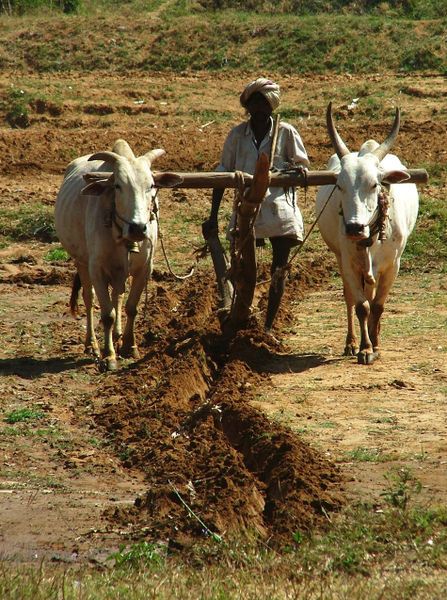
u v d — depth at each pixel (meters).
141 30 41.91
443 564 6.98
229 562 7.16
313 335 15.17
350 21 41.00
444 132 30.88
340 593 6.38
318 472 8.98
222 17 42.62
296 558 7.16
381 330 15.20
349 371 12.85
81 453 10.16
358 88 35.66
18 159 29.31
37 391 12.42
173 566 7.16
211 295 17.80
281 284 13.91
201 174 12.73
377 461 9.45
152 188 12.63
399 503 8.10
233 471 8.77
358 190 12.40
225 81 37.72
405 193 14.01
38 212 24.14
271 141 12.97
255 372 12.89
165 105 35.19
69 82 37.69
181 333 14.74
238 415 10.46
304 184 12.90
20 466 9.81
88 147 30.39
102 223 13.01
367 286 13.41
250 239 12.98
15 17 44.94
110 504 8.73
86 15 45.19
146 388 12.30
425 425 10.55
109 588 6.60
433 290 18.44
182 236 22.91
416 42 39.25
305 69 38.44
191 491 8.54
